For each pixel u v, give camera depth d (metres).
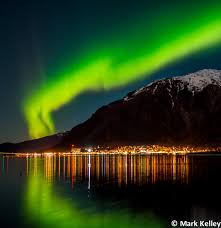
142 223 33.38
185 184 65.50
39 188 60.62
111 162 171.38
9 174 93.44
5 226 32.06
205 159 199.88
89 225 32.59
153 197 49.22
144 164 144.62
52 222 33.75
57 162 178.75
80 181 73.38
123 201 45.91
